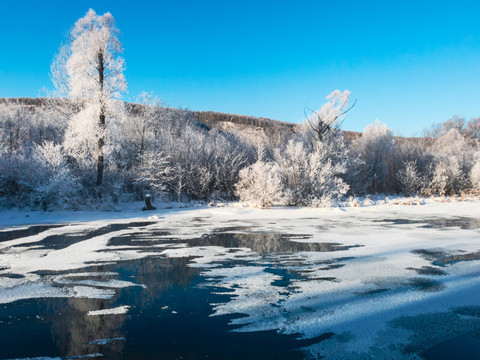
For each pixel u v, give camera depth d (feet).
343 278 18.35
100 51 59.52
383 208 59.88
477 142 143.64
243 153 78.43
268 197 58.49
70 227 37.91
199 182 68.85
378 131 103.81
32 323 12.78
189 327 12.36
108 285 17.39
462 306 14.33
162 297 15.58
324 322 12.75
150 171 62.95
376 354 10.41
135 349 10.73
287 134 107.55
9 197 54.75
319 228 37.01
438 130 177.58
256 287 16.96
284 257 23.44
